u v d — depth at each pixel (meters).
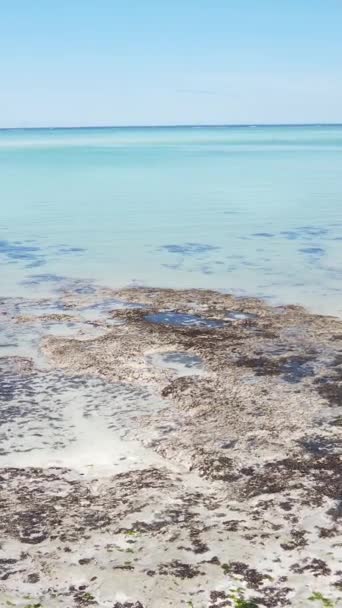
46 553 6.67
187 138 195.12
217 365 12.08
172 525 7.16
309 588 6.12
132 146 129.00
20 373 11.85
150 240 25.59
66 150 111.44
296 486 7.97
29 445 9.20
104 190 44.62
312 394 10.70
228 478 8.21
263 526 7.12
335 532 7.00
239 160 77.50
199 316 15.38
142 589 6.13
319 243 24.69
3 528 7.11
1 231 27.59
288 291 17.89
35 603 5.96
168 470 8.48
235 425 9.62
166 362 12.31
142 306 16.36
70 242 25.23
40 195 41.50
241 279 19.34
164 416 10.05
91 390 11.11
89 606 5.93
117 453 8.95
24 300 17.02
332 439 9.16
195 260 22.02
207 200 38.59
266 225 28.88
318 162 72.06
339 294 17.52
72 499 7.73
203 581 6.23
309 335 13.80
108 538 6.93
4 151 108.44
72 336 13.93
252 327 14.43
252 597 6.02
